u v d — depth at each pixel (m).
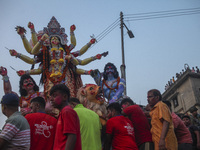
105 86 8.48
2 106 4.17
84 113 4.57
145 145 5.26
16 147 3.74
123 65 14.13
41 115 4.41
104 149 5.11
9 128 3.74
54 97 3.89
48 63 8.27
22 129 3.86
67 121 3.50
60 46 8.57
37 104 4.71
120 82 8.55
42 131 4.23
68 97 3.96
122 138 5.00
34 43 8.32
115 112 5.44
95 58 8.71
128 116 5.58
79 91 6.18
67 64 8.23
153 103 5.64
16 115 3.96
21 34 8.20
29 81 7.59
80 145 3.57
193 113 8.55
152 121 5.27
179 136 5.86
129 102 6.17
